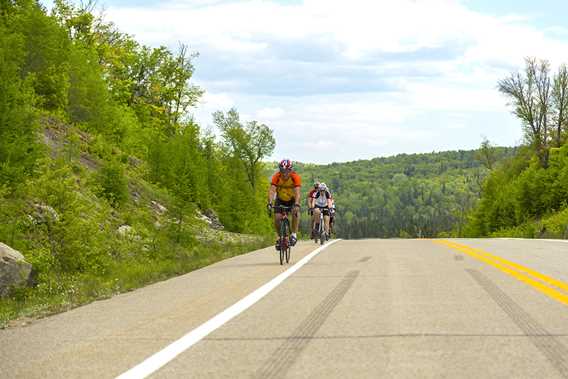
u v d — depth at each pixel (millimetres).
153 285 11688
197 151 42719
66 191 15242
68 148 25531
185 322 7660
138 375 5273
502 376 5016
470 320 7469
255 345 6332
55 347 6477
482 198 105438
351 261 14797
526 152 92125
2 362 5859
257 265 14562
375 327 7113
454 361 5527
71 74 35625
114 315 8414
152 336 6883
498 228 96812
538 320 7445
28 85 21422
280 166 14789
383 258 15430
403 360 5590
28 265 12805
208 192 42906
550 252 17219
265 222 67375
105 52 64125
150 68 72812
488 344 6191
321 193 24328
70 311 8969
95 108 37031
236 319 7773
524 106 86188
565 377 4965
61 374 5355
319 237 22547
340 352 5949
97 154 31312
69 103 35344
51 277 13289
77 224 14906
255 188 95812
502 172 104312
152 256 19281
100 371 5434
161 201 31438
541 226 67500
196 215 21156
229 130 95188
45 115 31078
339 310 8266
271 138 96188
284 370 5336
